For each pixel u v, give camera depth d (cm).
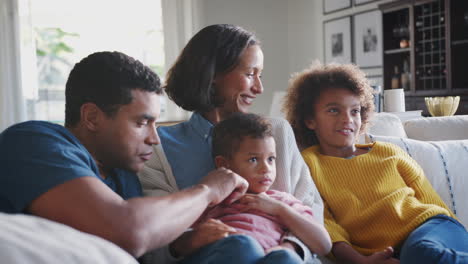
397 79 480
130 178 118
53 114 508
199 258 101
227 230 104
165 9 527
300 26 605
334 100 165
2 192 84
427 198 158
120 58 100
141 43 536
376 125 207
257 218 117
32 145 87
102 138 99
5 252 64
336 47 559
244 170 127
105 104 97
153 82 101
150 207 85
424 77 453
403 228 145
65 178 82
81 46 518
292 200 127
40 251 67
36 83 491
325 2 568
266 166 127
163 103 529
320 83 169
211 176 106
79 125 101
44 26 503
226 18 566
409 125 217
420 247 126
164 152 133
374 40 511
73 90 100
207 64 134
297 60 613
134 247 81
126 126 98
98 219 79
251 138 127
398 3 458
